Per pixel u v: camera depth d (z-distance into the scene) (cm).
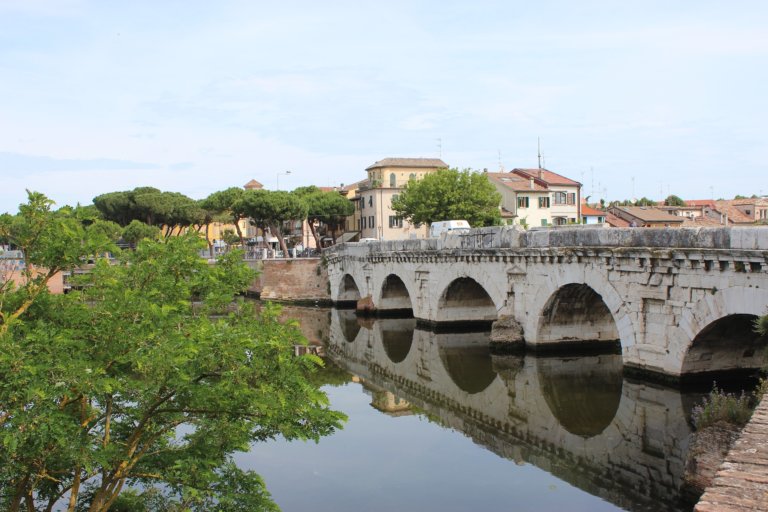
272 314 1301
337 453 2333
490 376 3412
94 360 1175
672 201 12506
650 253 2683
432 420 2731
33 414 1002
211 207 9094
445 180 7419
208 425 1326
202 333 1160
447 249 4569
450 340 4544
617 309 2927
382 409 2930
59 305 1312
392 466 2186
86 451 1090
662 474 2014
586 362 3503
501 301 3931
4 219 1244
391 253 5516
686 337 2559
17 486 1139
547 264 3456
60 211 1289
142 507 1410
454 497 1905
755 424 1127
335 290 7031
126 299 1200
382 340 4756
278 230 8706
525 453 2280
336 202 9612
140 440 1329
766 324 2019
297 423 1244
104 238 1341
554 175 9169
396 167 9762
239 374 1124
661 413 2594
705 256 2422
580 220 8825
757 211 9319
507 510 1800
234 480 1355
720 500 796
